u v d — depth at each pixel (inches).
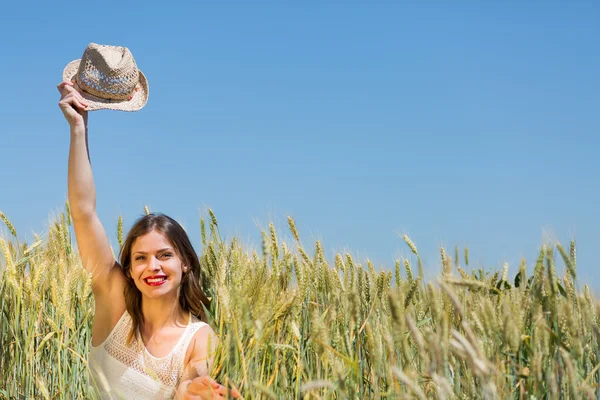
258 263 146.9
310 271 149.9
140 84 169.8
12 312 148.0
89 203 138.1
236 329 96.4
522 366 103.0
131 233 136.7
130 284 137.9
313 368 119.0
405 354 82.4
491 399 79.4
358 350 106.5
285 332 130.5
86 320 151.5
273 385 112.9
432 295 87.1
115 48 167.3
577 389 86.4
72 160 137.6
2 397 136.9
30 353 137.9
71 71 168.4
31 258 155.2
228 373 99.5
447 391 80.8
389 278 136.9
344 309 117.7
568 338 99.8
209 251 160.6
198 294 143.6
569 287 110.3
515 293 118.6
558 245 102.8
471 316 100.1
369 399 106.7
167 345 134.3
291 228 153.2
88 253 139.1
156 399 130.8
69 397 143.6
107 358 135.5
